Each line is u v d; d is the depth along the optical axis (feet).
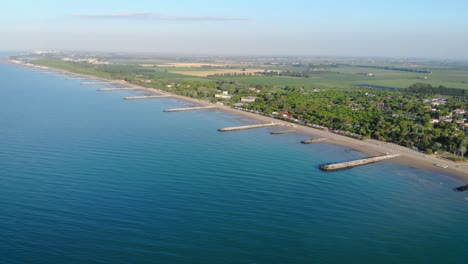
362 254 298.56
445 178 470.80
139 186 401.08
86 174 428.56
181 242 300.20
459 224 351.25
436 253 305.12
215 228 323.37
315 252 297.53
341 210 369.50
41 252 278.46
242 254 290.15
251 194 395.75
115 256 278.26
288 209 365.81
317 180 447.42
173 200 371.35
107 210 344.08
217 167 474.08
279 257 289.12
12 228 307.58
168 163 479.82
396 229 338.13
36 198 362.53
